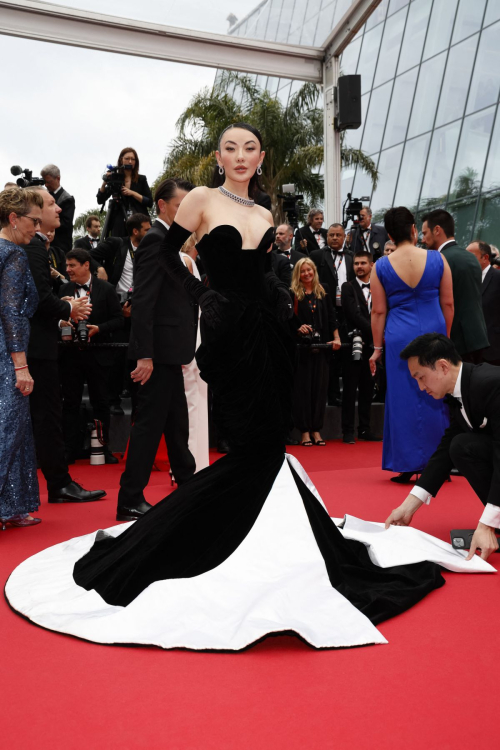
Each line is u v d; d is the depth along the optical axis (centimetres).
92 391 598
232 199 266
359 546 289
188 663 199
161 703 175
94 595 245
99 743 157
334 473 533
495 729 161
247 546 246
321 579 241
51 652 209
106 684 187
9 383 361
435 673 191
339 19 876
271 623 212
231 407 262
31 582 267
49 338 430
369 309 723
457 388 295
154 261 375
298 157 1533
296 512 255
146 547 251
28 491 375
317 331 693
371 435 743
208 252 259
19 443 365
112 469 577
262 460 264
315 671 193
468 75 1605
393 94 1852
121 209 762
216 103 1572
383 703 174
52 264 650
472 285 513
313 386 702
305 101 1578
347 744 155
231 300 259
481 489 307
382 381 808
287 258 723
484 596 254
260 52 898
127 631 217
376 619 228
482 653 204
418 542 297
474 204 1495
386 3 1997
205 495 256
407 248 476
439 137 1644
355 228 894
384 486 477
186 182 381
